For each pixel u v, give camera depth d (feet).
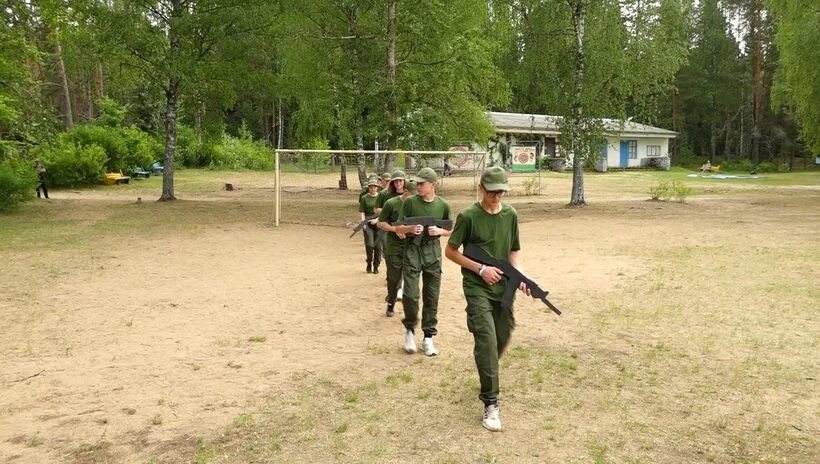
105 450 13.06
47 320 23.84
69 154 97.40
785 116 177.99
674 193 77.36
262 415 14.80
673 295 27.09
